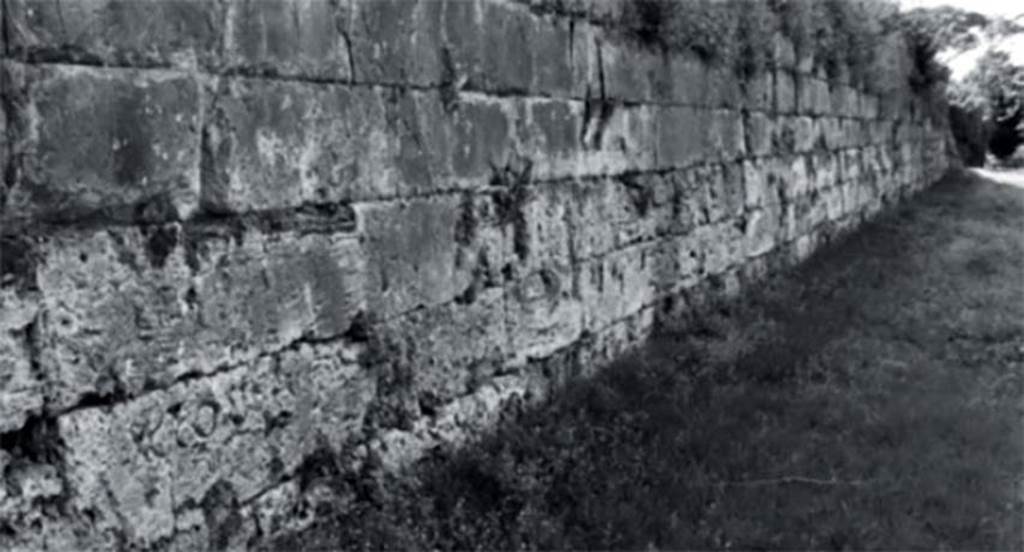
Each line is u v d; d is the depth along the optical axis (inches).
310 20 189.2
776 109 489.1
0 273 137.7
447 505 209.3
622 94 319.6
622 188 322.3
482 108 244.7
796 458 245.8
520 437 239.6
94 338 149.3
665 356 319.9
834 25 597.9
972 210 768.9
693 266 382.3
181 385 163.6
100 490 150.3
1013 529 219.0
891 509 223.6
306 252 189.8
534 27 267.7
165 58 160.6
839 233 620.1
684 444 249.8
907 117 868.0
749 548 206.4
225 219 173.0
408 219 218.7
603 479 226.2
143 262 157.1
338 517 195.9
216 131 170.2
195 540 166.1
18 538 140.1
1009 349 367.2
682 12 350.6
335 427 198.4
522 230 263.9
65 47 145.6
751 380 307.7
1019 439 269.9
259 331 179.0
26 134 141.5
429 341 226.5
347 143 199.6
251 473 177.9
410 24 216.7
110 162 152.4
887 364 339.3
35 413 142.3
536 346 271.7
